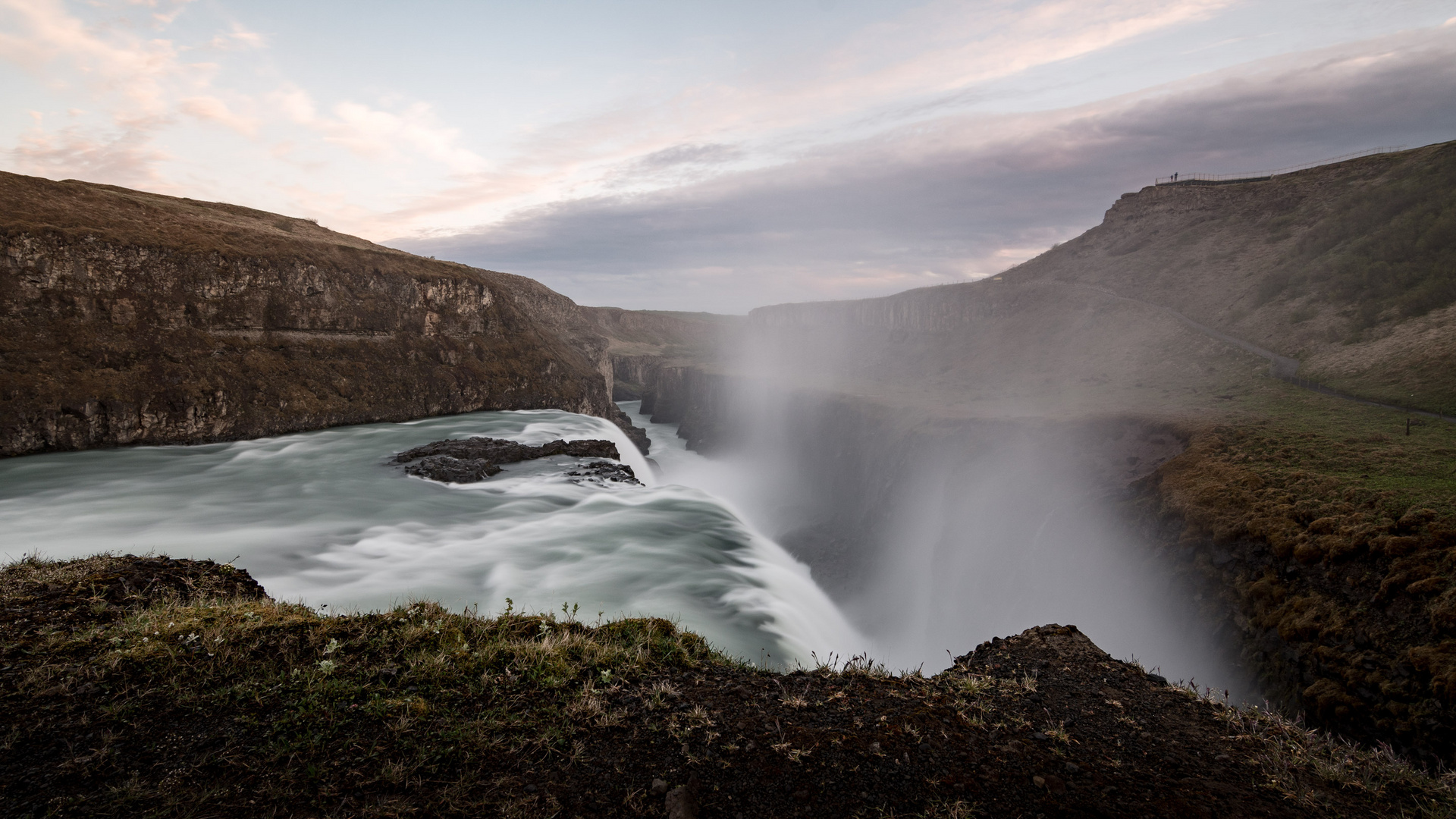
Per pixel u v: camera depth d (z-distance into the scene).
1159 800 5.09
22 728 4.69
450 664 6.32
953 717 6.29
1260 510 18.84
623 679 6.50
